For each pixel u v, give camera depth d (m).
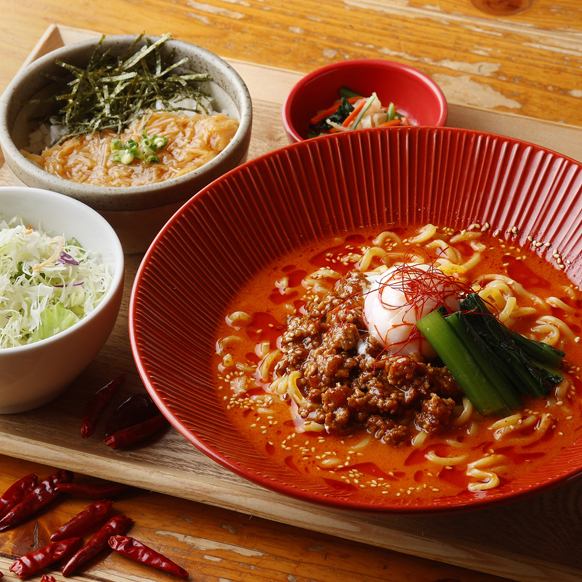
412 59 1.01
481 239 0.84
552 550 0.75
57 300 0.82
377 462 0.76
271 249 0.84
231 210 0.83
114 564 0.77
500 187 0.84
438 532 0.76
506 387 0.77
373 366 0.77
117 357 0.83
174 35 1.03
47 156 0.89
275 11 1.05
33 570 0.76
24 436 0.79
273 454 0.76
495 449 0.76
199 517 0.78
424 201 0.85
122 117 0.91
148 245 0.87
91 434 0.79
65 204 0.83
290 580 0.76
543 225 0.83
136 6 1.05
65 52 0.91
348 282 0.81
